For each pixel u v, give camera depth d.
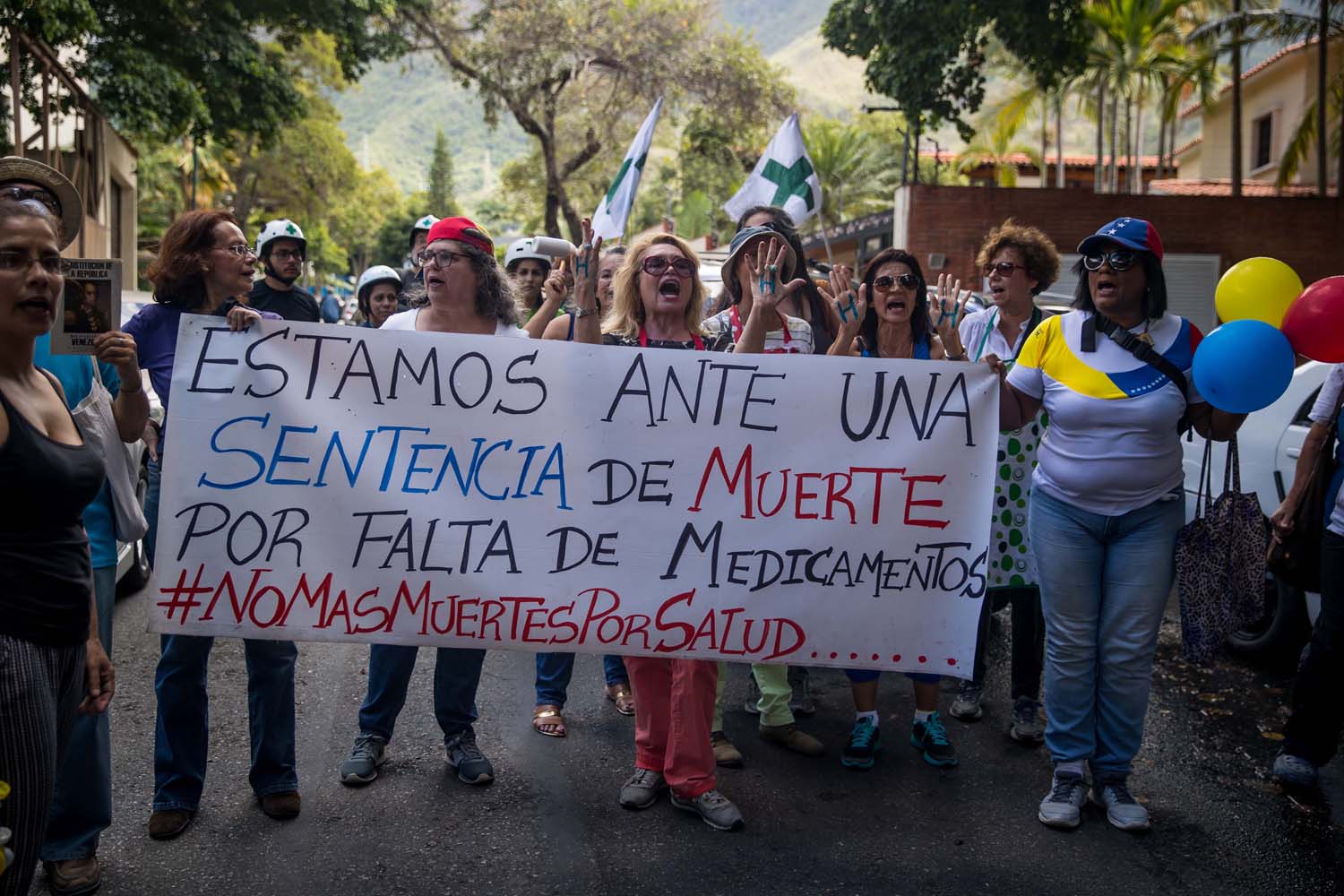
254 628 3.64
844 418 3.80
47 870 3.43
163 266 3.78
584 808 4.07
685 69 29.72
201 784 3.81
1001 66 31.55
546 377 3.73
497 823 3.92
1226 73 31.08
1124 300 3.95
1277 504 5.86
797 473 3.79
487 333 4.23
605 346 3.74
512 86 29.62
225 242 3.78
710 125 30.94
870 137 42.47
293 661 3.96
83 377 3.30
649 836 3.86
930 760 4.58
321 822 3.89
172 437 3.59
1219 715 5.18
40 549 2.57
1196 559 3.98
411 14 27.03
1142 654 4.02
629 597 3.76
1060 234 19.73
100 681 3.02
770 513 3.79
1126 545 4.01
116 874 3.49
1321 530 4.35
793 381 3.79
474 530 3.71
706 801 3.95
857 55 20.88
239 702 5.05
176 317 3.83
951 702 5.39
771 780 4.39
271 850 3.67
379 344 3.67
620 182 5.77
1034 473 4.20
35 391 2.67
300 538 3.64
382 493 3.67
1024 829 3.99
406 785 4.22
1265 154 30.78
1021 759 4.67
